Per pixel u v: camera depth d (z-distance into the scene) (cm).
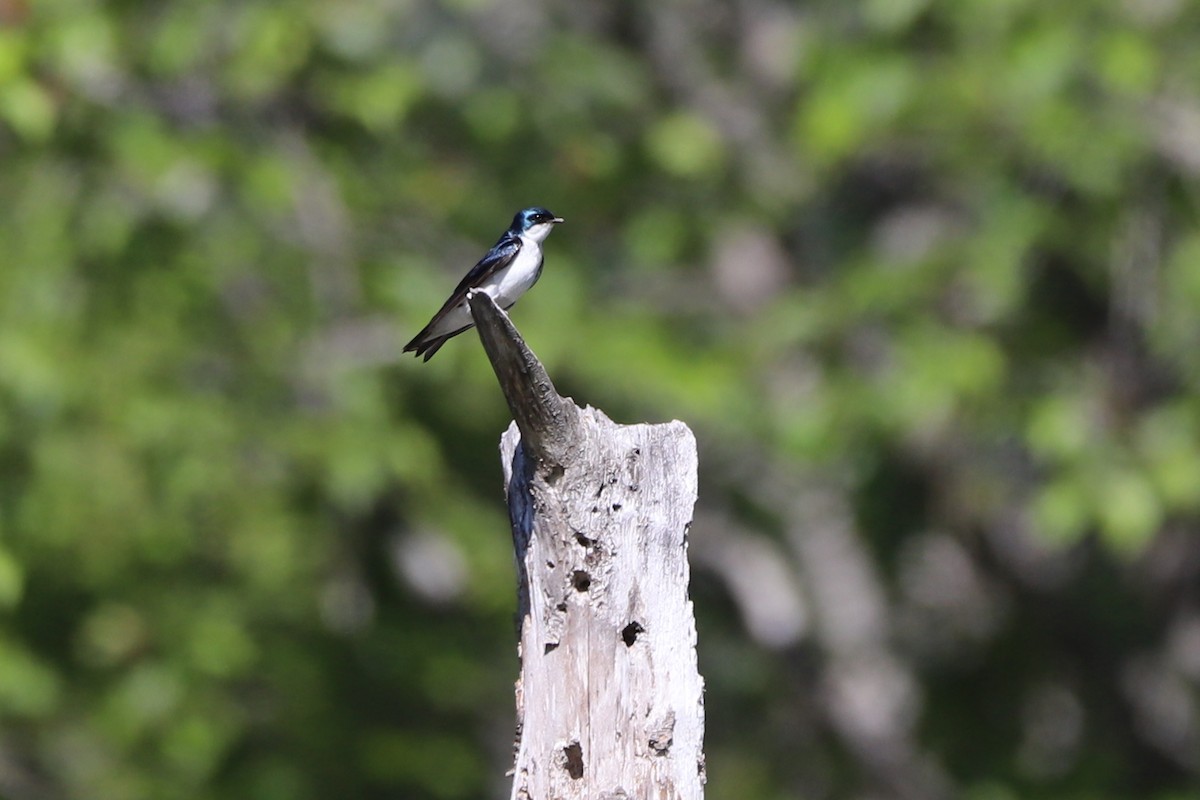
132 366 1326
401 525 1580
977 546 1625
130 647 1453
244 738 1526
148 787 1472
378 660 1570
